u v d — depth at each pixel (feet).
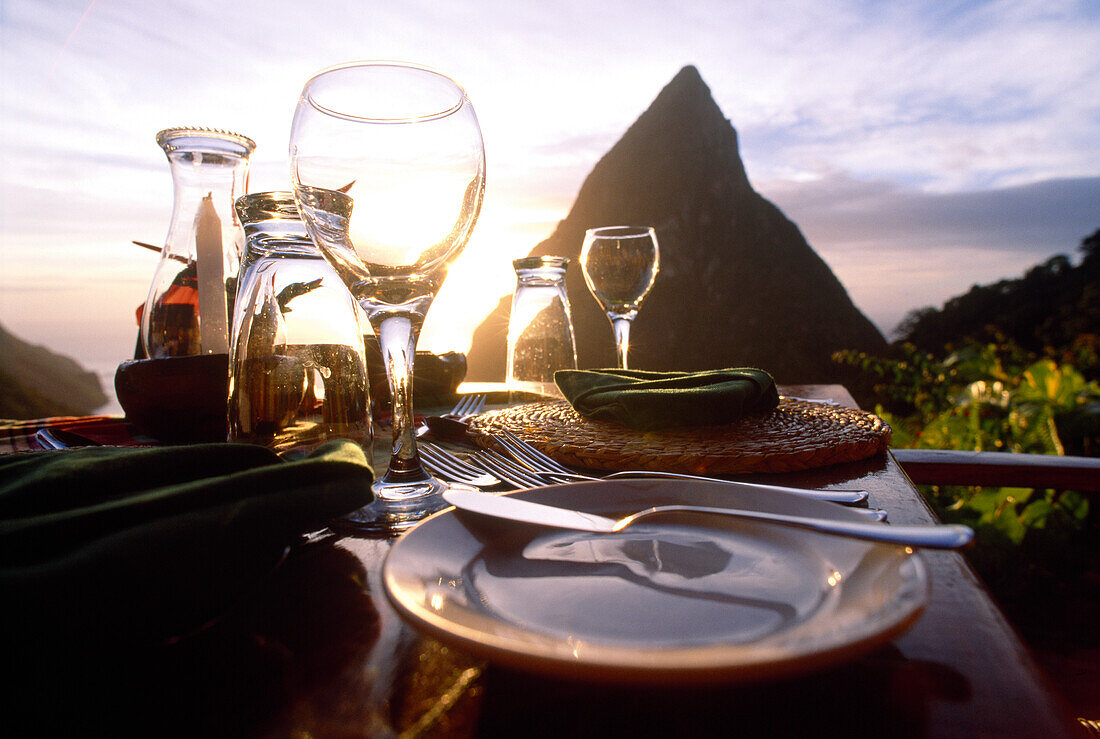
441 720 0.69
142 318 2.77
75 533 0.90
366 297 1.59
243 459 1.25
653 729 0.67
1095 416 8.53
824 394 3.56
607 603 0.82
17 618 0.76
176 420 2.18
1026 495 8.13
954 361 12.84
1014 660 0.77
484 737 0.66
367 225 1.44
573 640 0.72
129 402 2.16
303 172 1.42
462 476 1.70
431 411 3.34
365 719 0.70
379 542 1.26
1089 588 7.82
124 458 1.16
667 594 0.85
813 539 0.97
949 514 8.43
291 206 1.73
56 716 0.70
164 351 2.40
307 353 1.66
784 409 2.55
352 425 1.71
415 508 1.42
